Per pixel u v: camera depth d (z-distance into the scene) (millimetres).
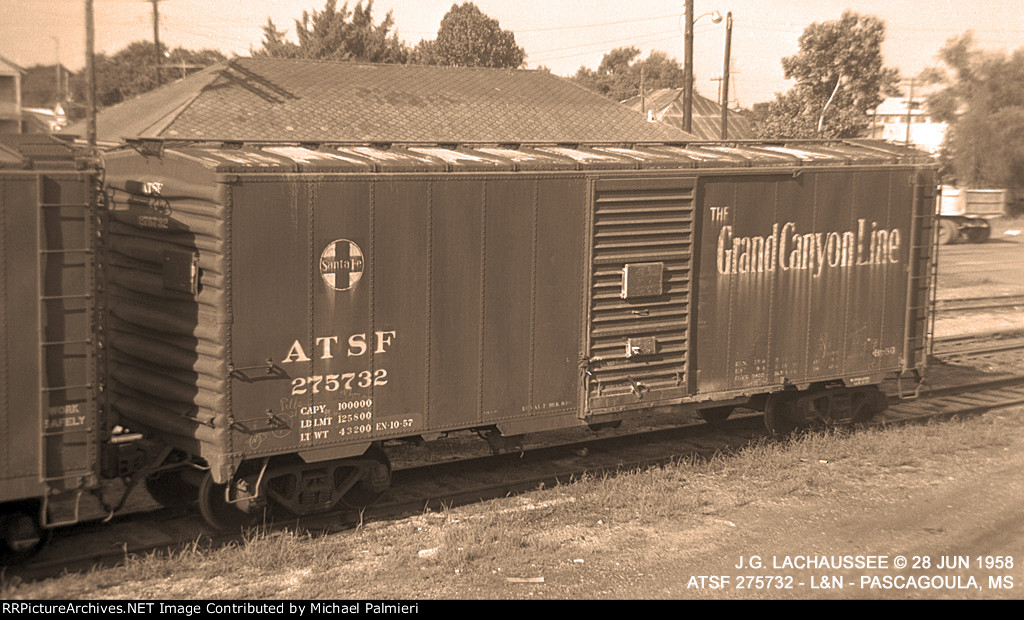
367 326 9383
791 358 12469
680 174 11219
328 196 9039
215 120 21047
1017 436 13336
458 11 64312
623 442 13109
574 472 11625
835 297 12812
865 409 13992
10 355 7676
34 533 8242
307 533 9297
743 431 13844
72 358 7996
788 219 12242
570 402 10812
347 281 9219
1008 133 57844
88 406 8117
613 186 10773
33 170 7707
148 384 9469
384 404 9570
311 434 9156
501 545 9016
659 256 11195
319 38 50281
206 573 8234
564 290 10617
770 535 9539
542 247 10414
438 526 9648
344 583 8156
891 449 12273
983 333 20891
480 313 10062
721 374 11852
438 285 9773
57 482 8008
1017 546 9234
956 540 9398
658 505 10266
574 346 10773
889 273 13352
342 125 22203
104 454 8984
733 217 11742
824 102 64938
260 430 8852
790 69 65812
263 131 21062
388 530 9469
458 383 10008
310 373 9094
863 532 9625
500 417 10328
